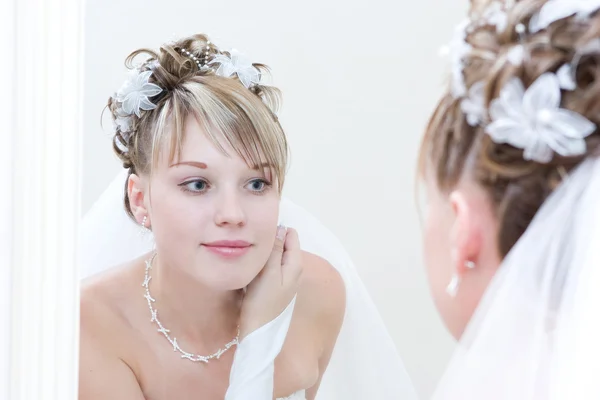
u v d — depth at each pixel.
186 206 0.96
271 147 0.99
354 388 1.33
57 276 0.56
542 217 0.63
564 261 0.63
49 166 0.55
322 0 1.88
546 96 0.61
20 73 0.53
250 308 1.04
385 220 1.97
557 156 0.62
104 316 1.06
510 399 0.65
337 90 1.93
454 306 0.69
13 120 0.53
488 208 0.65
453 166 0.66
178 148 0.96
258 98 1.01
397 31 1.90
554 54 0.62
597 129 0.62
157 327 1.07
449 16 1.88
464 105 0.64
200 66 1.03
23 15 0.53
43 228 0.55
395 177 1.95
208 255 0.97
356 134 1.95
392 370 1.33
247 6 1.85
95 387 1.02
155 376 1.06
